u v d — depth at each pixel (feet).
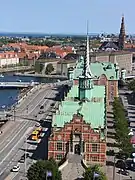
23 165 482.28
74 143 470.80
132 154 505.25
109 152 518.37
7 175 451.53
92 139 469.98
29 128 653.71
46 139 588.91
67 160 446.19
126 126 578.66
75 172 415.85
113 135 604.49
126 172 453.99
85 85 574.56
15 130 640.58
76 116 469.98
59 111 505.66
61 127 477.36
